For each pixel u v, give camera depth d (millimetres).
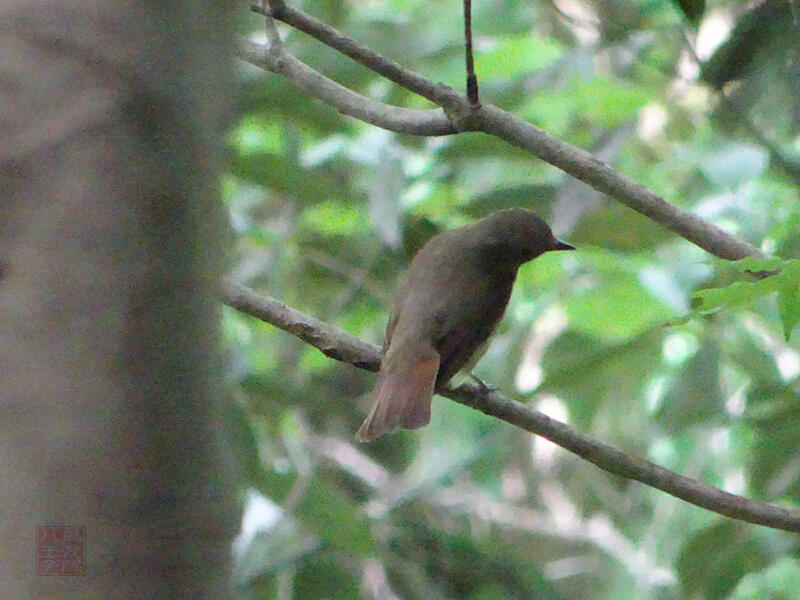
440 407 15172
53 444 2381
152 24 2398
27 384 2375
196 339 2494
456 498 14602
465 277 8945
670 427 11492
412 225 12977
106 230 2406
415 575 12516
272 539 10945
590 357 11797
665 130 14461
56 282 2387
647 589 14570
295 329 7949
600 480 15594
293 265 13609
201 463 2514
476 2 14641
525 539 15148
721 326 11867
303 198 12281
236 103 2613
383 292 13289
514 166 14055
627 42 11969
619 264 12664
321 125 12047
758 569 11078
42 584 2369
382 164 11758
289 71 8172
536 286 13867
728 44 9312
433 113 7984
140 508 2439
